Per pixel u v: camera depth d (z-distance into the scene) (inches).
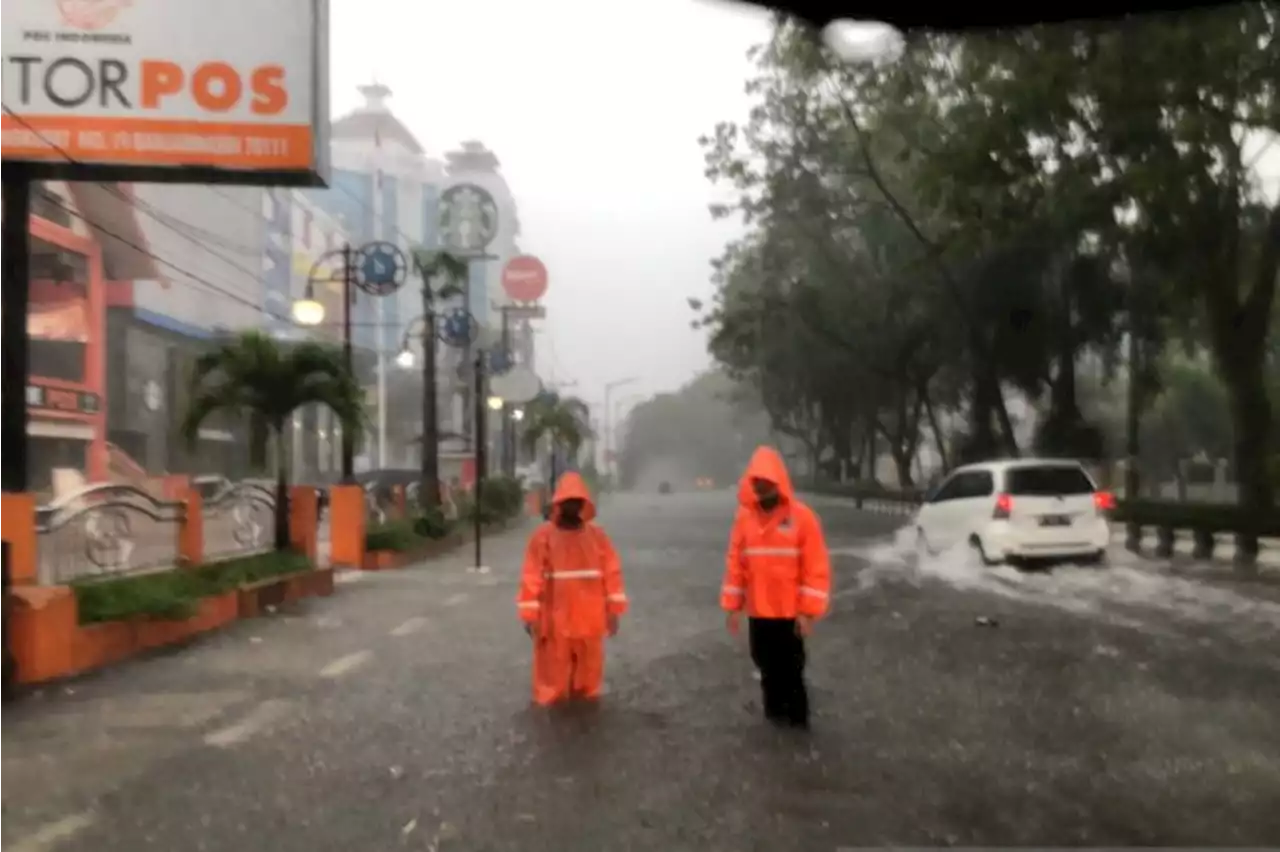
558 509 385.7
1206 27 740.0
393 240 3312.0
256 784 287.3
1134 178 820.0
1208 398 2409.0
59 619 435.8
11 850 240.8
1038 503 773.3
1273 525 839.1
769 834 247.4
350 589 751.7
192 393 716.7
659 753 314.3
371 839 245.8
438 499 1216.2
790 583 344.5
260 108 698.2
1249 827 251.3
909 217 1357.0
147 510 558.9
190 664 460.8
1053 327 1310.3
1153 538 1016.9
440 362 2802.7
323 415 2421.3
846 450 2783.0
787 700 347.3
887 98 1160.2
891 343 1739.7
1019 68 826.2
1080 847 239.6
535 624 382.9
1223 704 371.2
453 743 326.6
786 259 1800.0
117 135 685.3
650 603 655.1
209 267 1999.3
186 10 693.9
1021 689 398.0
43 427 1387.8
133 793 280.5
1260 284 970.1
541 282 2428.6
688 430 5629.9
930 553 872.9
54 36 681.0
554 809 265.3
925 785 283.1
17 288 587.8
